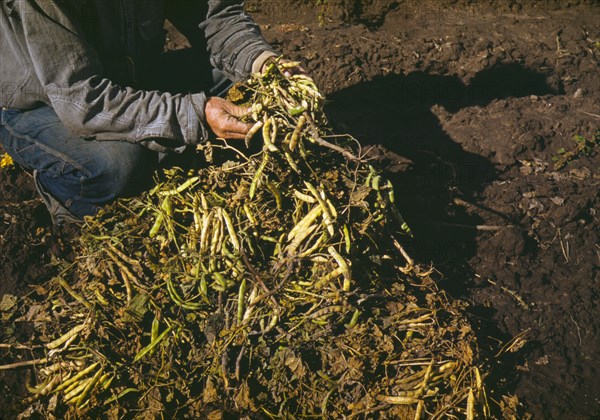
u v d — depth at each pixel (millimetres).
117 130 2908
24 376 2678
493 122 4023
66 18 2795
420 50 4645
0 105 3072
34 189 3398
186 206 2951
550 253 3400
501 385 2799
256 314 2678
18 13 2838
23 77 2977
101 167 2977
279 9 5219
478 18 5270
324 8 5188
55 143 2994
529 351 2977
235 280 2746
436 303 2934
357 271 2893
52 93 2842
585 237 3496
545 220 3500
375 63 4492
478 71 4496
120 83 3166
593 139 4008
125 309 2715
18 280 2977
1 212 3201
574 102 4332
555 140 3957
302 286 2750
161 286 2795
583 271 3348
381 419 2527
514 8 5359
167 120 2883
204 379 2643
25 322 2830
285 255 2793
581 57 4734
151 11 3203
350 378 2588
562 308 3176
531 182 3670
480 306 3121
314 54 4449
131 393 2600
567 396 2803
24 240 3100
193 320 2740
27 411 2562
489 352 2889
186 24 3422
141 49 3289
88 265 2889
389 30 5066
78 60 2834
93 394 2557
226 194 2951
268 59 3229
